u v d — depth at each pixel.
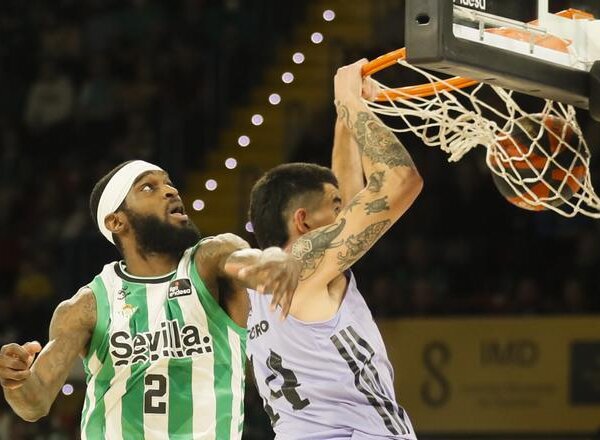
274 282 5.58
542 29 6.74
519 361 17.09
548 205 7.15
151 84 24.28
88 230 22.06
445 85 7.07
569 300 17.45
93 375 6.82
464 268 19.02
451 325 17.42
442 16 5.93
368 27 24.23
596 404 16.70
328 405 6.29
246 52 24.22
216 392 6.75
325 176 6.63
